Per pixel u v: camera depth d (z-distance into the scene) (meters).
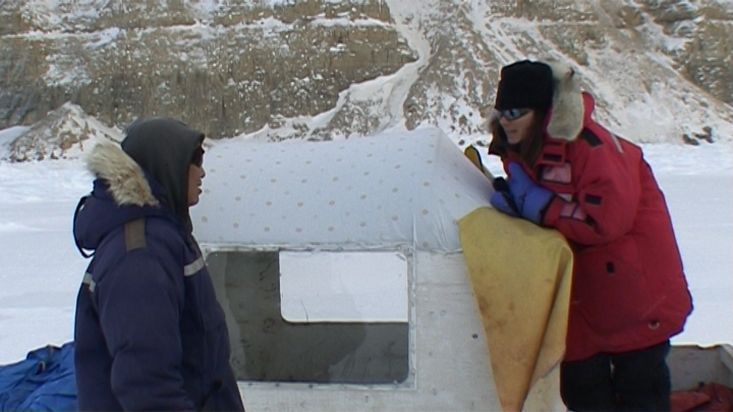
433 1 30.48
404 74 28.30
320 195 3.00
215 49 28.81
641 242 2.93
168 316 2.08
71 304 7.91
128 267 2.06
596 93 27.41
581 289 3.00
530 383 2.73
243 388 3.03
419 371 2.89
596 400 3.06
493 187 3.34
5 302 8.00
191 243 2.27
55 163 23.34
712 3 30.28
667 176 17.58
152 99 28.09
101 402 2.18
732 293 7.68
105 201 2.15
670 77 28.28
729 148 23.81
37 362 4.09
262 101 27.91
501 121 2.90
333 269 3.39
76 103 28.06
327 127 26.83
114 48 28.98
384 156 3.15
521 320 2.70
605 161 2.74
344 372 3.44
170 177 2.21
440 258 2.83
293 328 3.54
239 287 3.44
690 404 3.53
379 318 3.42
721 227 11.09
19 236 11.80
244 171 3.15
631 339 2.96
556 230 2.84
